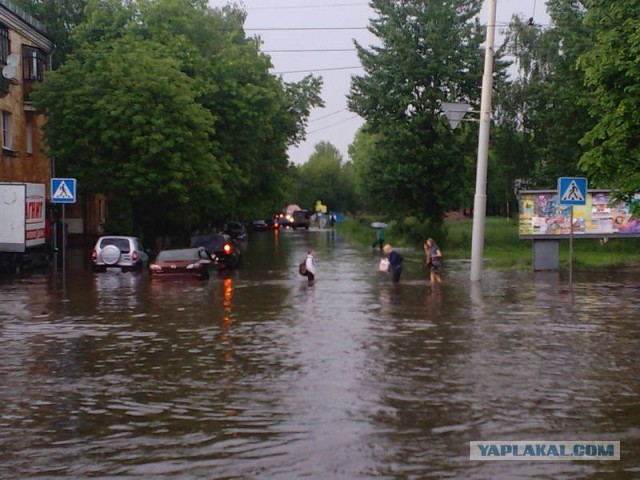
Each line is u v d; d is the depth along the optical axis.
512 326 15.55
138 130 35.28
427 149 47.16
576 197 21.17
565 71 43.53
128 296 21.80
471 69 46.94
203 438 8.10
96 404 9.59
